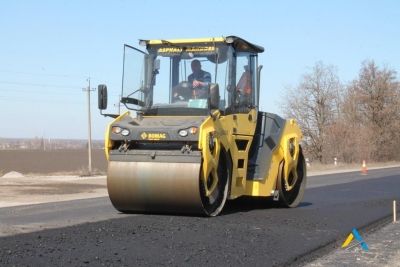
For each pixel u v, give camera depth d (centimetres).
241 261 680
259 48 1195
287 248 772
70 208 1242
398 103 6003
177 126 973
